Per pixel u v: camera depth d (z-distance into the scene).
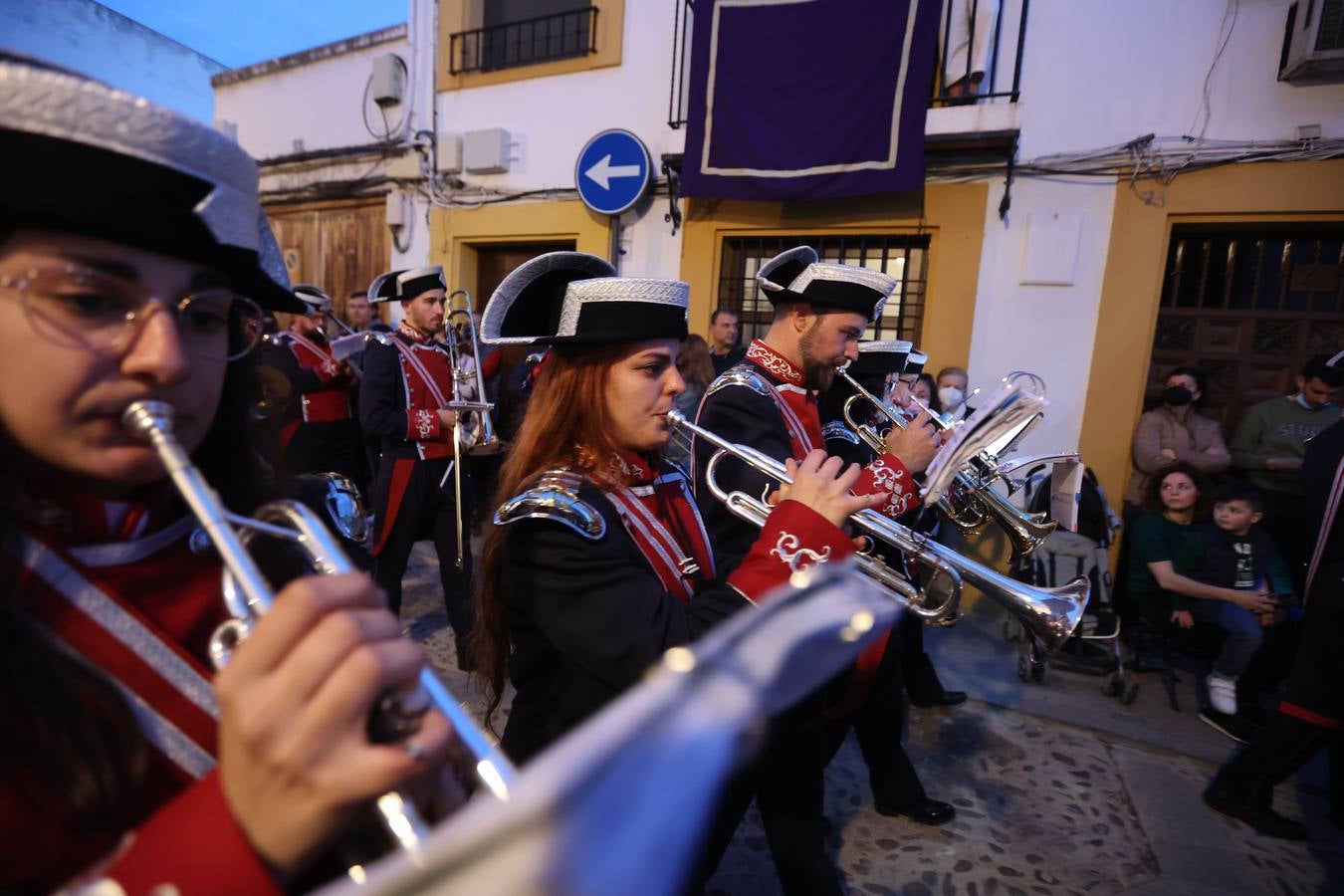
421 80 5.20
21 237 0.44
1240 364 3.73
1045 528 2.00
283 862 0.41
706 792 0.21
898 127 3.66
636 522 1.14
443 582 2.85
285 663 0.40
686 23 4.31
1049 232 3.70
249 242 0.53
